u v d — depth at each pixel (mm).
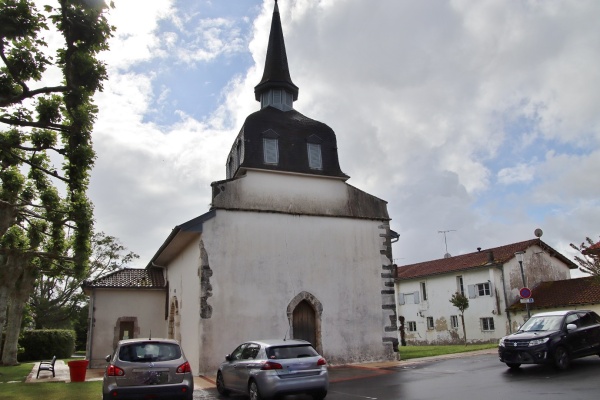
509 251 32562
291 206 19094
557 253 32938
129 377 9828
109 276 24469
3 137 13352
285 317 17797
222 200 17969
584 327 14227
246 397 12172
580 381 11328
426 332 36938
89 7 11109
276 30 23547
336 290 18953
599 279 22625
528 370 13773
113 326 22734
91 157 12617
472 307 32969
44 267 22344
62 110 12633
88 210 17109
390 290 19891
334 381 14125
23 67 11109
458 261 36219
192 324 17766
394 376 14516
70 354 31422
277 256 18281
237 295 17250
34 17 10719
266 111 20969
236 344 16797
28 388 13344
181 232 17438
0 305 18891
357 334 18875
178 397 10070
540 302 29094
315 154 20266
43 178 17547
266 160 19266
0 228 14734
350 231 19875
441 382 12664
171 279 22781
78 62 11445
